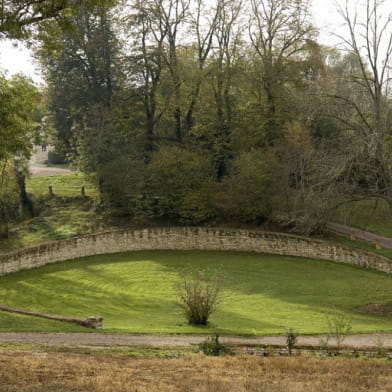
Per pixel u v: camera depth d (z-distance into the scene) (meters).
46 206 48.53
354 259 37.56
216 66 47.31
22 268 37.91
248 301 28.75
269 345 16.92
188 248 43.47
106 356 15.02
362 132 24.53
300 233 41.88
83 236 41.41
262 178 41.81
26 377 11.80
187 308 23.20
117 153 46.16
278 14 47.22
